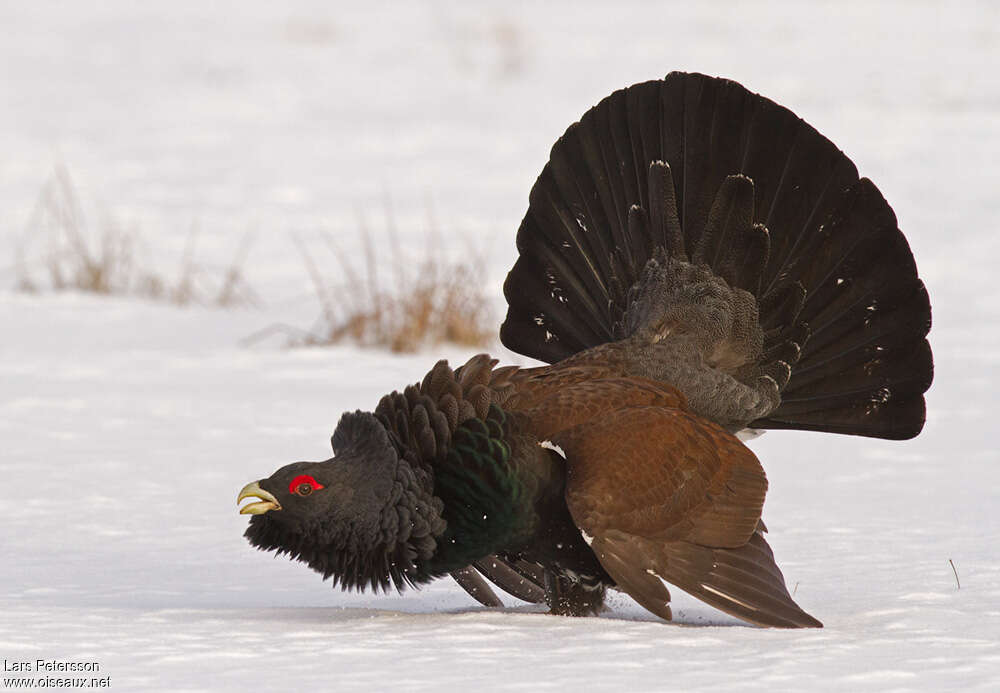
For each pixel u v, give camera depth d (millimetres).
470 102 117375
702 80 26094
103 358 48031
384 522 20797
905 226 72500
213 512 30000
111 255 61938
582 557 21828
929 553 26203
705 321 25250
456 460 20938
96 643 19234
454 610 23578
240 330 53688
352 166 90250
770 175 25781
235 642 19422
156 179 85250
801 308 25703
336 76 131875
